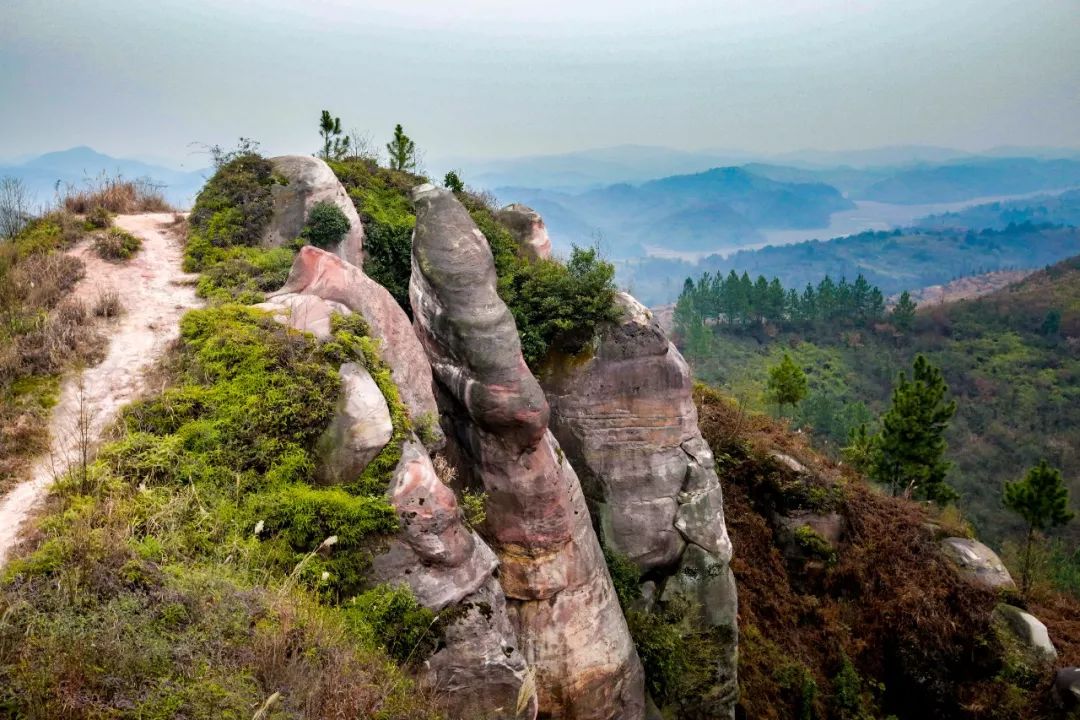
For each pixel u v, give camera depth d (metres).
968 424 84.06
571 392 19.17
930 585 25.03
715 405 29.20
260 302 15.43
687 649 19.28
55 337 14.02
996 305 116.00
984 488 70.12
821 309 120.62
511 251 23.17
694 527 19.77
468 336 14.36
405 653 10.14
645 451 19.41
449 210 15.48
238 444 11.12
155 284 17.70
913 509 27.88
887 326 115.50
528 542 15.02
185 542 9.23
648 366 19.28
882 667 24.75
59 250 19.19
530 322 19.58
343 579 10.25
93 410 12.23
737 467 26.84
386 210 23.92
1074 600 28.89
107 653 6.96
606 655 15.83
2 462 10.66
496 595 11.56
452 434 15.63
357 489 11.07
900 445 31.00
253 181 21.62
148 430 11.29
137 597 7.91
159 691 6.81
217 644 7.60
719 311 116.38
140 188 25.72
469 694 10.63
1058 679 22.25
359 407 11.59
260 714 6.75
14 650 6.78
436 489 11.30
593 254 19.97
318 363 12.14
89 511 9.23
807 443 31.42
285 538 10.18
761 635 23.97
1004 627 24.20
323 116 27.17
